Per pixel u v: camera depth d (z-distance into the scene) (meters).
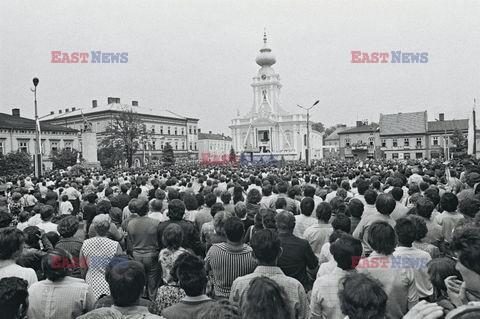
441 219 6.95
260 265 4.35
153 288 6.97
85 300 4.45
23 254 6.08
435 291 4.35
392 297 4.29
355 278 2.73
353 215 7.46
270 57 105.88
